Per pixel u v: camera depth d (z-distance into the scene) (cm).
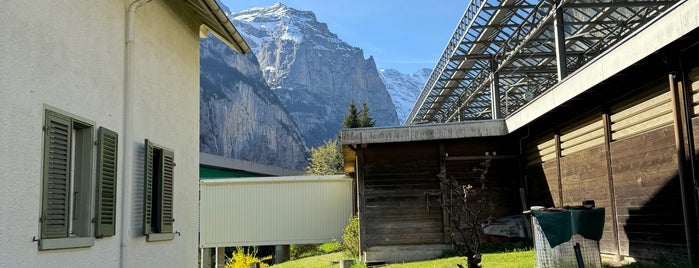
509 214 1617
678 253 906
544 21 1841
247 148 11944
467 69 2559
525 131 1565
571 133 1316
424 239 1603
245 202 2327
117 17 676
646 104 996
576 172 1279
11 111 461
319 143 18850
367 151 1656
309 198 2322
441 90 3062
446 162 1639
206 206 2328
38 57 502
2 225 449
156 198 808
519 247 1517
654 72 955
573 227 962
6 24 455
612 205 1112
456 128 1589
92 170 600
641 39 881
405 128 1591
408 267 1353
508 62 2295
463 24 2142
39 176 502
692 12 752
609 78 1005
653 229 978
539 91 2838
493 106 2408
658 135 955
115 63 668
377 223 1622
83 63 588
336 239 2288
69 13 560
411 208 1622
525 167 1614
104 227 620
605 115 1131
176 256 884
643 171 1004
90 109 601
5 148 453
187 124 955
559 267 962
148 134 770
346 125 5756
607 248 1147
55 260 529
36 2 500
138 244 726
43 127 509
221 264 2338
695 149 856
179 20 923
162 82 832
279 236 2305
